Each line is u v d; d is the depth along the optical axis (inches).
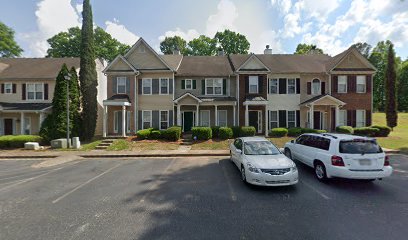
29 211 220.1
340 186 285.6
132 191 276.1
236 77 839.7
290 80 847.1
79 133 731.4
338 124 791.1
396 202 232.4
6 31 1305.4
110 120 824.9
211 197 251.9
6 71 890.1
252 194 260.2
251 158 299.6
